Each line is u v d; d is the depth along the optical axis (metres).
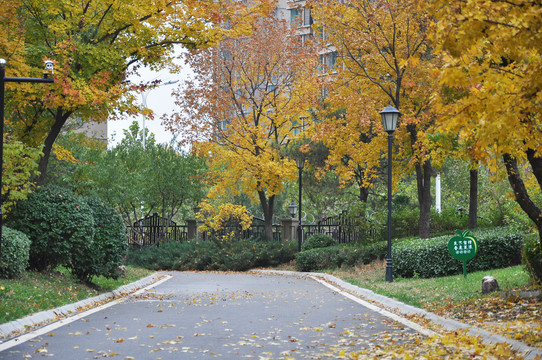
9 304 11.73
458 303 12.88
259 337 10.00
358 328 11.02
